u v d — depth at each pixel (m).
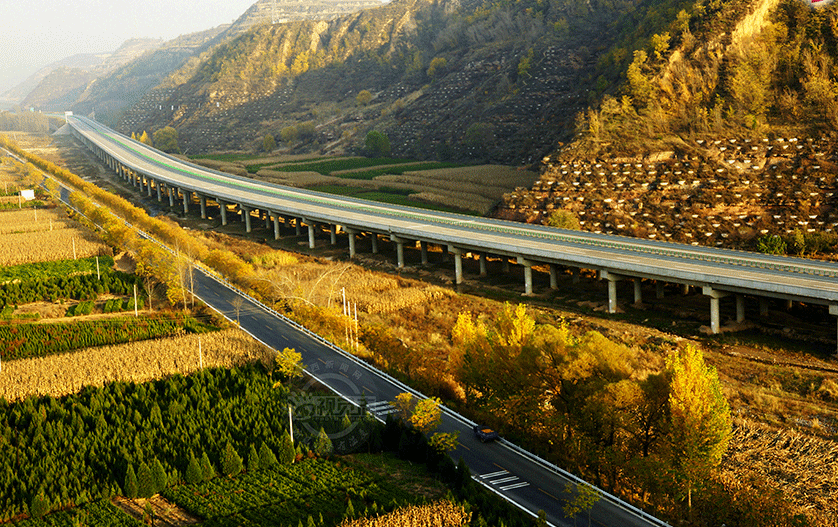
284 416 79.00
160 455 72.00
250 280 130.62
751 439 76.00
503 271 146.88
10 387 87.12
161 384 88.94
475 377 82.94
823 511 62.78
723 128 176.50
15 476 67.69
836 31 183.88
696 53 199.00
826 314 109.88
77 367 92.94
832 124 164.00
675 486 62.25
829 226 140.75
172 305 124.81
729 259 118.81
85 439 74.38
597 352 74.25
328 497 64.12
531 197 178.50
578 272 136.12
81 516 62.62
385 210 181.62
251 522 60.62
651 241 136.38
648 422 68.25
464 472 64.69
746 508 61.16
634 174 172.62
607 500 63.44
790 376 90.38
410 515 58.88
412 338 110.81
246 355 97.00
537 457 70.69
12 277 143.12
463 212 190.25
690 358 63.81
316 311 108.62
